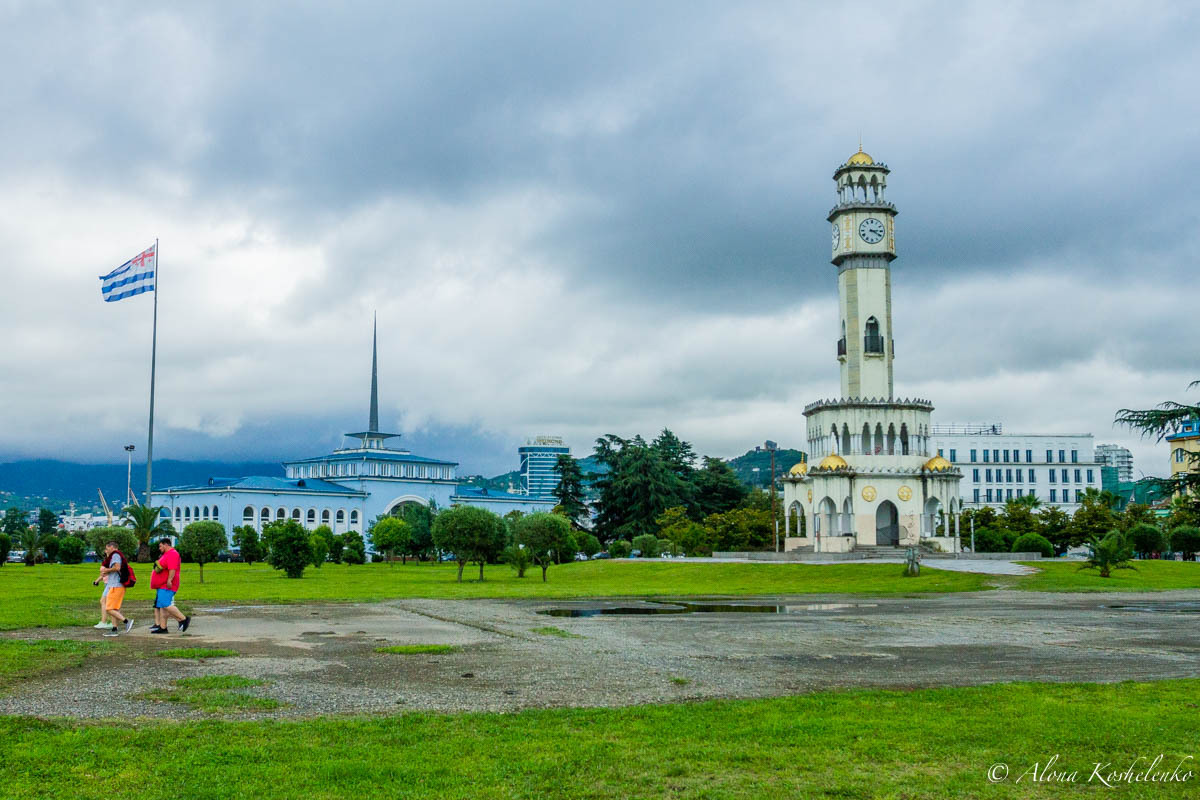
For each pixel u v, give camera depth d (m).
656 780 12.41
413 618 34.56
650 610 39.16
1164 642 26.98
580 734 14.57
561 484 150.75
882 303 93.94
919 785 12.34
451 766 12.84
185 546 65.44
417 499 173.38
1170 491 38.56
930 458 92.75
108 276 86.88
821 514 90.81
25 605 37.66
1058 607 40.34
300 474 179.50
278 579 65.62
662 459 144.38
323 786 11.96
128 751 13.37
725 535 113.00
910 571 62.47
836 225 95.88
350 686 18.94
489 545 64.94
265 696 17.75
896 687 19.03
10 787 11.75
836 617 35.53
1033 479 172.75
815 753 13.62
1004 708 16.55
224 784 11.99
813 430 97.06
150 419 90.94
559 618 34.94
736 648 25.45
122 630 29.50
